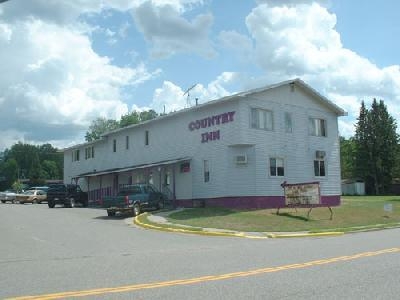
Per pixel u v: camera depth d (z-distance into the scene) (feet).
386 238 61.82
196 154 112.57
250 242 59.36
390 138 254.68
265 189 103.60
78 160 176.04
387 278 31.91
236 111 103.04
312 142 116.47
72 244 55.36
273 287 29.17
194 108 111.96
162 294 27.48
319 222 86.38
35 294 27.84
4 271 36.45
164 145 123.95
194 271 35.47
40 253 47.62
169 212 98.84
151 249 50.98
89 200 162.30
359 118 261.24
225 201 104.32
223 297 26.55
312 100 118.32
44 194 175.63
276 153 107.55
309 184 90.53
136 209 98.89
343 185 259.80
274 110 108.78
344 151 303.27
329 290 28.25
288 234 71.51
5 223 81.76
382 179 253.65
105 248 51.80
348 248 49.93
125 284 30.58
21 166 485.15
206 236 67.62
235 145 102.53
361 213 102.22
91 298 26.66
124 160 142.41
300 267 36.73
